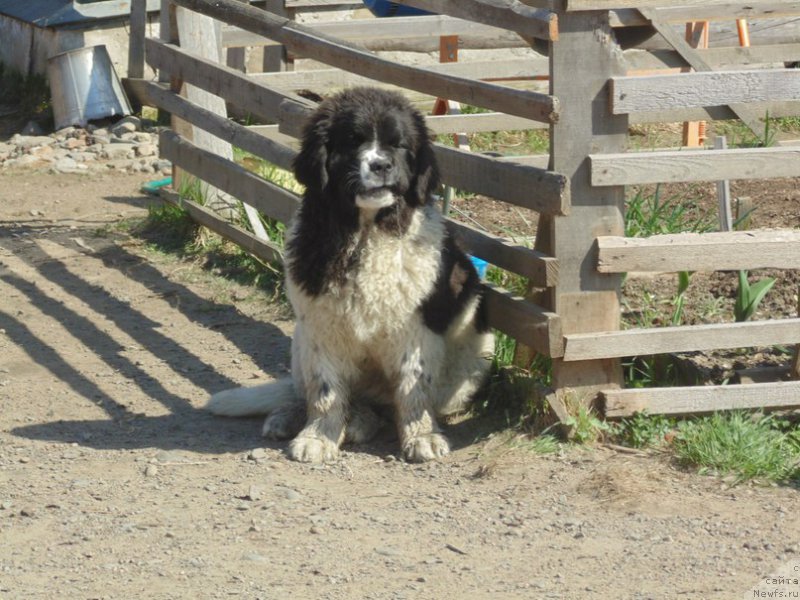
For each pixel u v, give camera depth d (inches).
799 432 287.9
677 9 420.8
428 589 223.3
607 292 287.6
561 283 286.0
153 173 614.2
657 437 288.2
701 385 306.5
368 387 320.2
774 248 284.4
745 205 422.0
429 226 295.3
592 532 247.9
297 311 301.3
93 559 240.2
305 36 373.4
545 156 402.0
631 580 224.8
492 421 314.2
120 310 425.1
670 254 281.7
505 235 436.1
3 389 354.9
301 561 237.3
